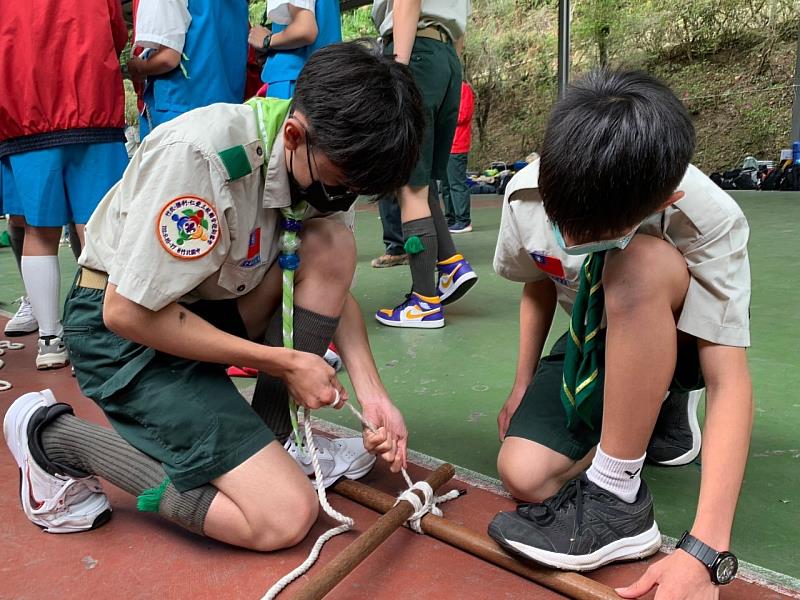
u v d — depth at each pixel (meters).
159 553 1.07
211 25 1.96
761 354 1.88
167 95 1.96
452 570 1.01
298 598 0.85
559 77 6.37
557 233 0.89
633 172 0.77
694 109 7.78
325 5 2.14
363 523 1.14
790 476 1.23
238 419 1.05
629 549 1.00
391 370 1.89
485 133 9.43
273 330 1.19
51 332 2.02
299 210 1.10
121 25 1.92
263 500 1.01
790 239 3.68
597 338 1.05
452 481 1.27
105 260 1.11
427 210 2.24
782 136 7.26
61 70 1.79
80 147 1.85
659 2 7.85
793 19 7.13
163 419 1.05
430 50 2.14
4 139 1.83
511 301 2.63
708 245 0.93
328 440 1.32
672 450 1.30
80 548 1.08
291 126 0.95
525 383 1.35
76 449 1.11
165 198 0.96
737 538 1.06
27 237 1.98
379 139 0.90
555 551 0.95
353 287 2.94
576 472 1.19
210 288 1.11
